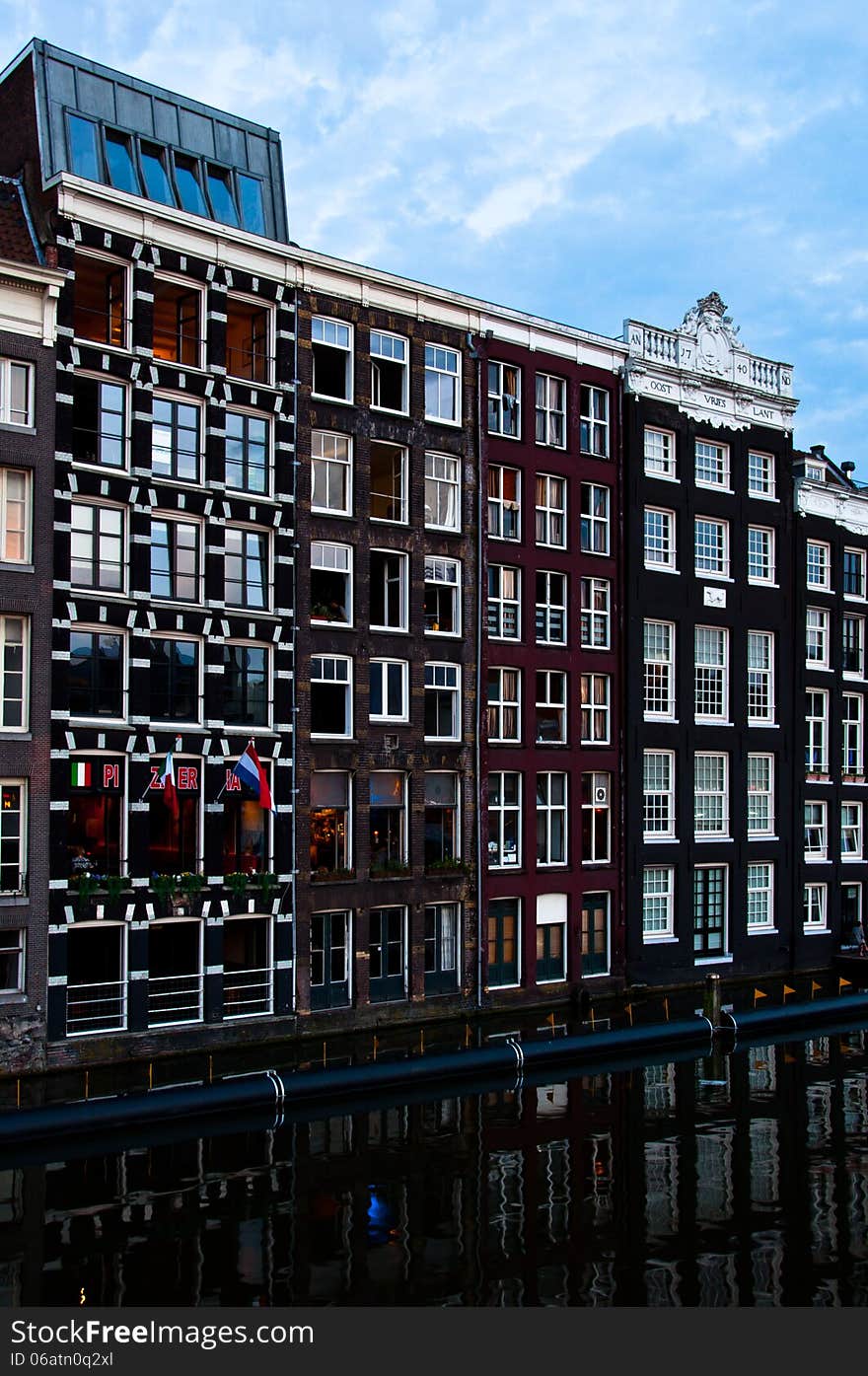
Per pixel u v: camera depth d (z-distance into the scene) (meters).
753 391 47.31
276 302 34.41
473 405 39.28
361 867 35.53
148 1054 30.58
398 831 37.09
